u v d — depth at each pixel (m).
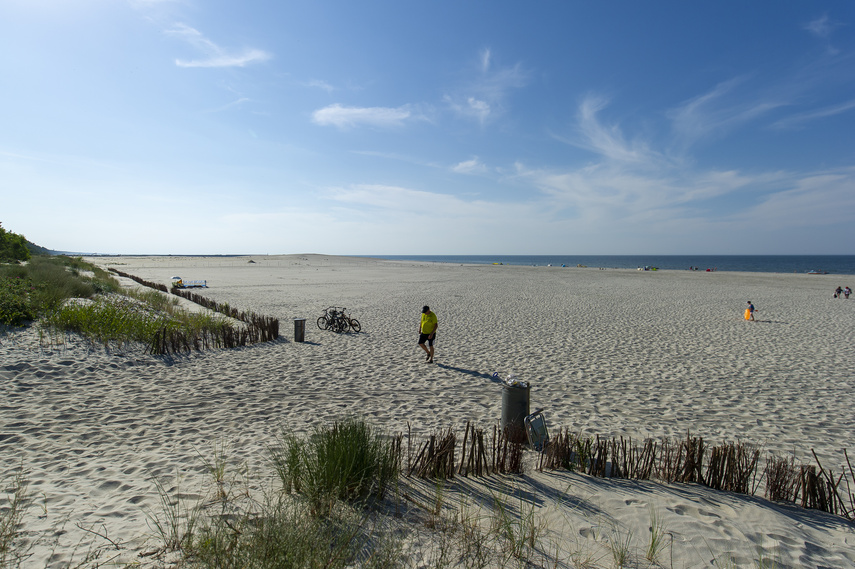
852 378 9.44
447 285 37.03
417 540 2.95
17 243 38.19
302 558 2.49
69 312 10.59
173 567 2.60
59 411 6.25
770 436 6.22
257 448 5.16
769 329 15.82
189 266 66.56
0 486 3.96
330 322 15.16
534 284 38.66
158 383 7.95
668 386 8.76
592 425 6.56
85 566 2.62
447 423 6.50
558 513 3.48
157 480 4.16
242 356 10.43
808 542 3.19
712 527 3.33
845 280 42.88
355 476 3.54
